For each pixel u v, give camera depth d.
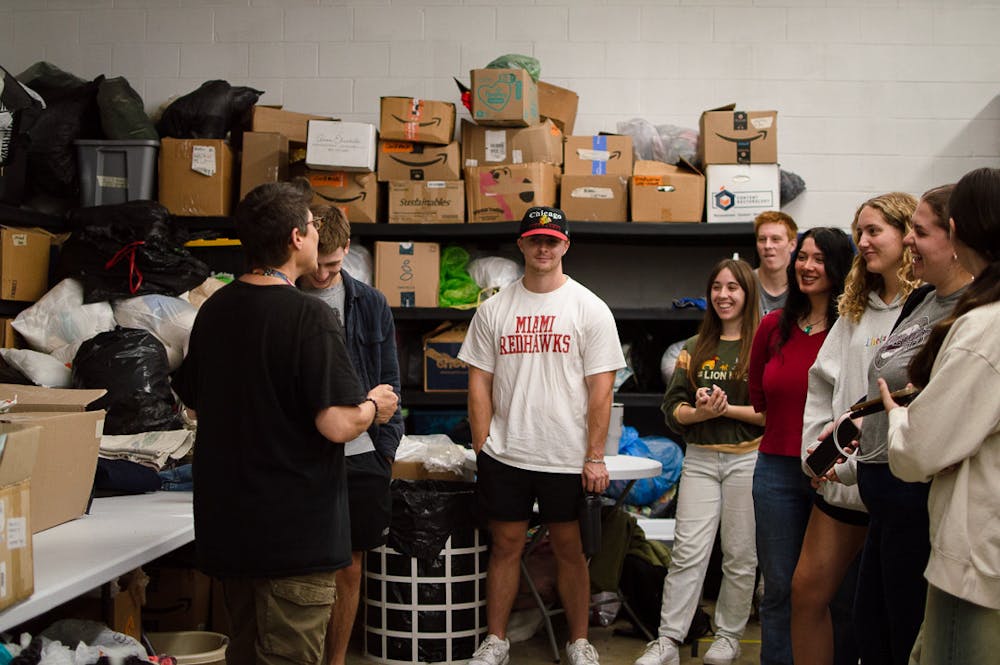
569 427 3.10
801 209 5.32
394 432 2.98
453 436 4.46
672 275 5.41
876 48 5.30
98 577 1.93
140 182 4.86
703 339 3.42
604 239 5.21
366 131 4.74
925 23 5.29
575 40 5.34
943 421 1.61
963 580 1.62
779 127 5.32
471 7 5.36
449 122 4.82
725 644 3.32
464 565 3.37
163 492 2.99
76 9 5.44
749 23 5.32
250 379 1.97
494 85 4.65
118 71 5.44
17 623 1.67
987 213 1.64
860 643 2.24
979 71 5.29
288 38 5.40
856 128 5.31
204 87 4.99
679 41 5.33
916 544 2.00
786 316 2.73
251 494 1.96
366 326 2.95
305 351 1.96
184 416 3.87
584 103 5.35
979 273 1.71
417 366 5.12
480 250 5.25
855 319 2.35
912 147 5.30
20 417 2.37
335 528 2.03
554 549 3.24
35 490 2.30
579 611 3.27
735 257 3.40
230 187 4.94
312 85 5.40
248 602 2.07
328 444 2.03
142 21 5.43
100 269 4.36
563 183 4.81
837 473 2.22
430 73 5.37
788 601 2.65
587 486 3.09
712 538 3.34
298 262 2.10
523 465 3.11
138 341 3.84
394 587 3.35
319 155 4.72
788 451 2.65
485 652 3.20
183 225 4.84
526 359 3.12
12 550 1.65
